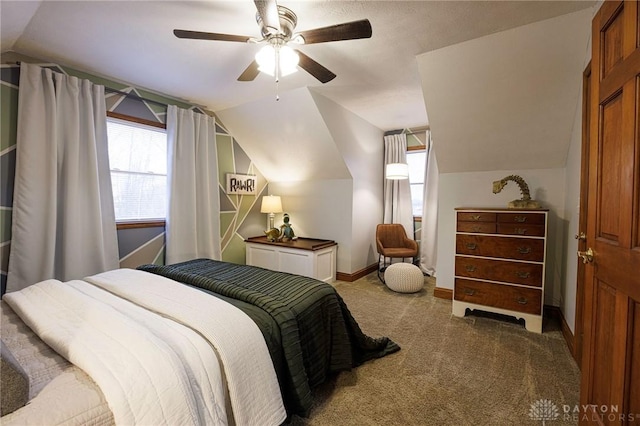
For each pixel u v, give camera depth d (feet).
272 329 4.62
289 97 10.79
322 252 12.87
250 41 5.66
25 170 7.76
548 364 6.73
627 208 3.40
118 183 10.03
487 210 9.00
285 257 13.05
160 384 2.96
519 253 8.58
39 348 3.59
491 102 8.43
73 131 8.45
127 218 10.28
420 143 15.10
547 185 9.61
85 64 8.44
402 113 12.89
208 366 3.46
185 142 11.39
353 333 6.55
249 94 10.82
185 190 11.39
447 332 8.38
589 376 4.21
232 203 13.79
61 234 8.46
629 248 3.34
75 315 4.14
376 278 14.15
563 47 6.75
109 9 6.00
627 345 3.36
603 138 4.05
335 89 10.24
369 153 14.61
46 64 8.21
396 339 7.95
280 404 4.12
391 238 14.76
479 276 9.19
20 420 2.35
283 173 14.83
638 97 3.26
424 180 14.75
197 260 8.49
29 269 7.86
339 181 13.70
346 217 13.55
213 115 12.89
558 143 8.83
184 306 4.60
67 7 5.91
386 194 15.87
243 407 3.66
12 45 7.34
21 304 4.56
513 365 6.68
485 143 9.66
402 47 7.43
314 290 5.96
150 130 10.77
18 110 7.70
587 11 6.01
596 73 4.21
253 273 6.99
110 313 4.12
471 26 6.57
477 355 7.11
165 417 2.84
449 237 11.16
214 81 9.62
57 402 2.59
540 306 8.34
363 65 8.38
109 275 6.25
